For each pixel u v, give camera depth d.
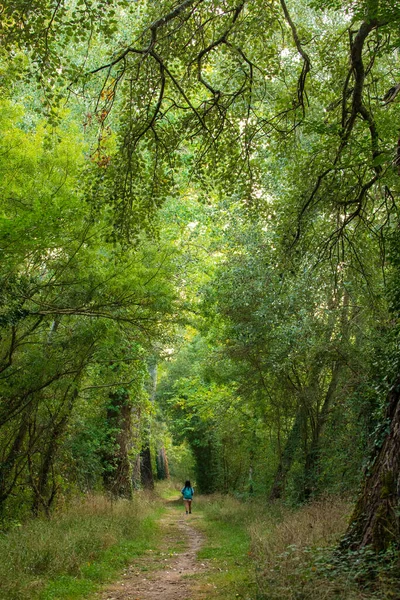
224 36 8.62
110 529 12.66
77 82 8.12
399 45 8.31
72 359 12.72
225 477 30.77
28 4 7.23
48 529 10.81
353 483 14.37
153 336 13.41
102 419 20.11
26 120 14.48
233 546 12.02
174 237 23.08
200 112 9.80
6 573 7.46
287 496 17.80
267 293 15.16
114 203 9.67
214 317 17.56
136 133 9.24
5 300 9.94
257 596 6.46
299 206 11.30
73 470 17.33
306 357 15.48
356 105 9.48
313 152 9.82
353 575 6.17
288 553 7.34
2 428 13.23
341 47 11.13
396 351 8.88
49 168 9.54
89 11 7.39
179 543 13.85
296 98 10.53
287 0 13.77
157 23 7.73
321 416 17.17
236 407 19.98
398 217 10.09
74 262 10.68
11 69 8.52
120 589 8.20
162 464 48.56
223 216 18.28
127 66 8.79
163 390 39.88
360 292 13.26
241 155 10.47
